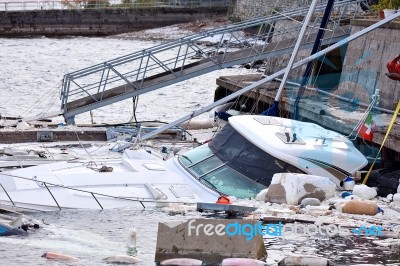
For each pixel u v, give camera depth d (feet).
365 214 78.64
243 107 145.07
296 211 78.79
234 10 381.81
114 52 346.33
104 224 75.92
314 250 68.49
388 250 68.85
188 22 449.89
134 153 93.15
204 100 190.70
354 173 87.61
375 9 155.43
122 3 454.40
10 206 79.71
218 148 89.40
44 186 82.07
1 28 435.94
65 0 449.06
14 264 63.82
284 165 85.25
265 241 70.33
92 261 64.75
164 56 297.33
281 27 162.50
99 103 138.62
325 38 141.28
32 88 214.90
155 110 174.09
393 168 88.99
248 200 83.05
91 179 84.07
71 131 117.80
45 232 72.64
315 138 87.92
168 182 85.35
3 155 97.50
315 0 110.42
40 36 435.53
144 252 67.41
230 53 148.97
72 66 285.02
